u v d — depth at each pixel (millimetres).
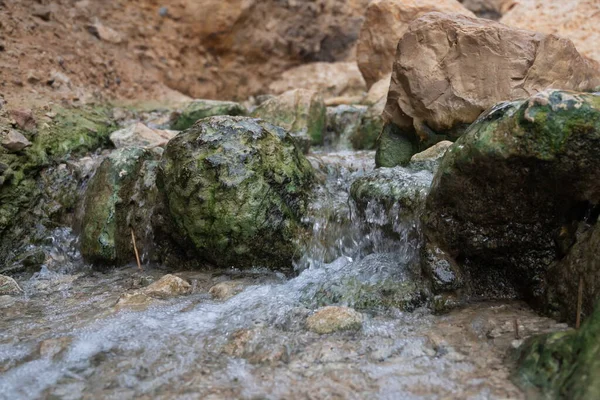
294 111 2924
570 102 1877
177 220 2305
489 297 2064
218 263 2307
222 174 2258
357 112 2984
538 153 1896
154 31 3566
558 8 3299
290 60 3982
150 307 2078
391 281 2076
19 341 1949
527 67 2326
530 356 1774
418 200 2133
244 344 1893
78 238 2465
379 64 3223
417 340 1889
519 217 1997
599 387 1652
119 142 2727
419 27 2402
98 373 1830
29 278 2346
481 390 1739
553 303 1951
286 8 3910
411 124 2443
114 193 2408
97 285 2270
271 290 2152
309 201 2342
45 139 2605
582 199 1943
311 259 2293
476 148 1941
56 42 3131
